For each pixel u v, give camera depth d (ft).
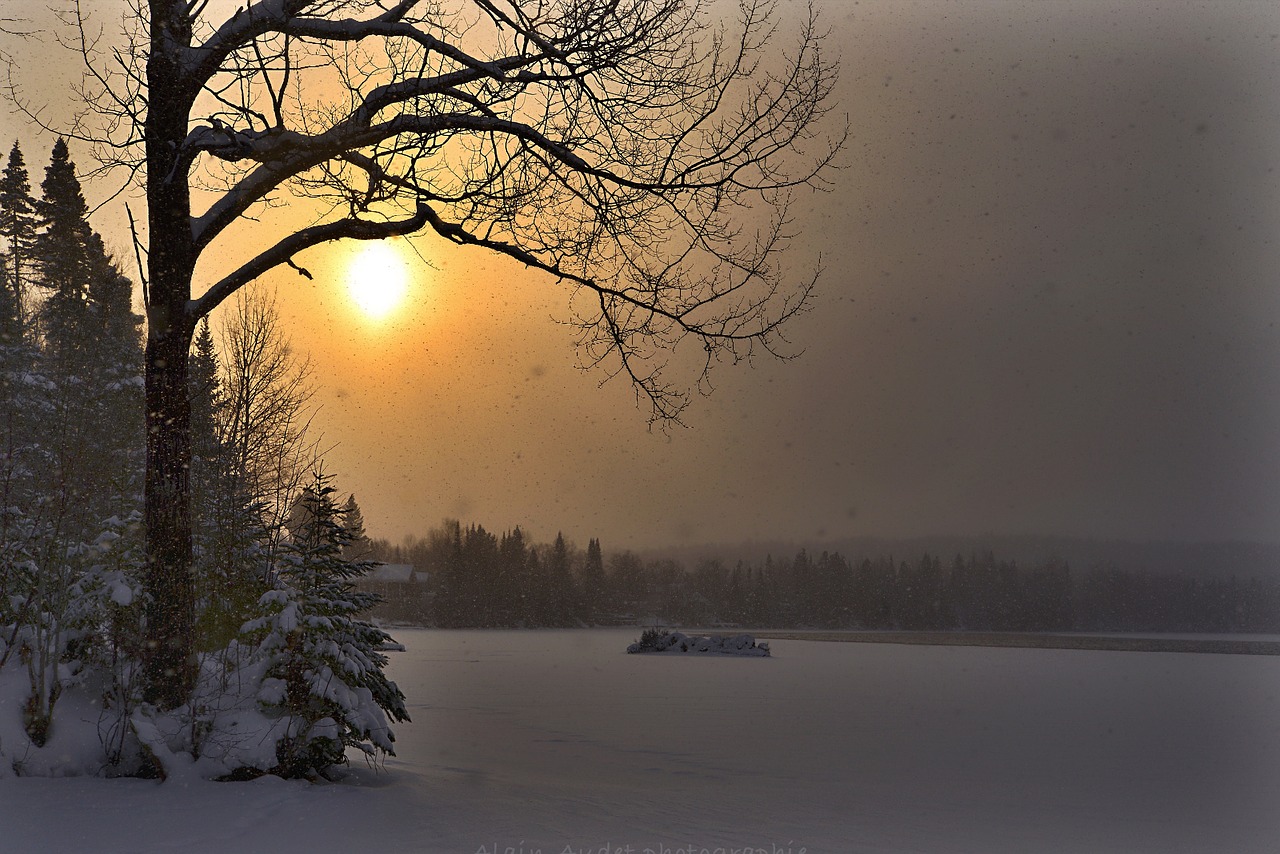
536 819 23.50
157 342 27.61
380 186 30.83
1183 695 78.74
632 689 81.61
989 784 33.65
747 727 52.54
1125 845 23.84
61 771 24.29
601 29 31.09
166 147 27.84
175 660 26.32
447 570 448.65
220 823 20.35
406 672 106.11
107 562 27.45
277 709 26.35
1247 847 23.99
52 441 27.91
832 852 21.63
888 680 95.76
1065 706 67.67
